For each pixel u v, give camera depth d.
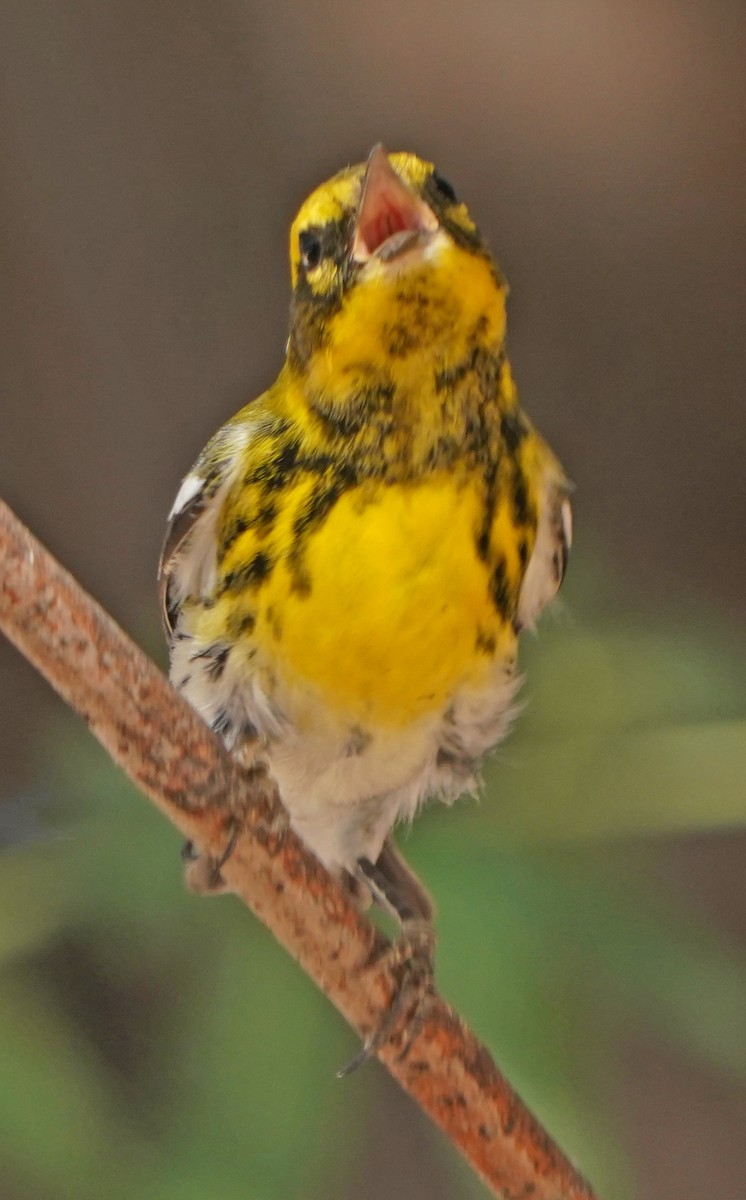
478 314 2.16
